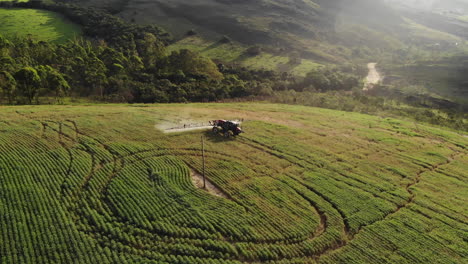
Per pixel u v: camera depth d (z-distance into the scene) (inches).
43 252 1040.2
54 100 3159.5
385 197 1508.4
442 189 1649.9
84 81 3612.2
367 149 2121.1
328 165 1801.2
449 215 1401.3
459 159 2112.5
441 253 1159.6
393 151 2127.2
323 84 4825.3
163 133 2060.8
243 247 1120.8
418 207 1446.9
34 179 1401.3
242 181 1545.3
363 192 1528.1
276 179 1593.3
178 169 1594.5
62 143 1776.6
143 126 2156.7
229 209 1305.4
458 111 4224.9
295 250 1129.4
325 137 2295.8
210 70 4510.3
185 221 1212.5
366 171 1780.3
